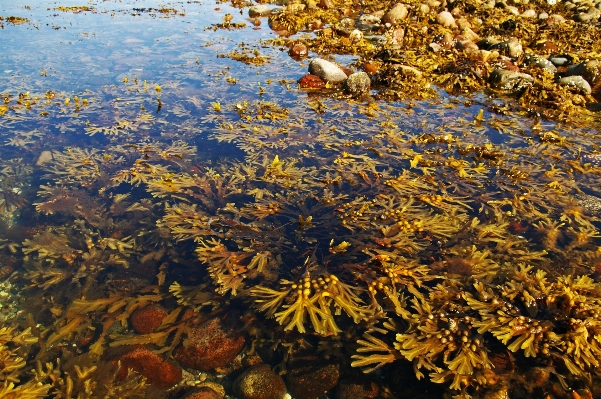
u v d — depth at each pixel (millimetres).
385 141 1393
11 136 1377
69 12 3248
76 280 934
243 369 833
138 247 1005
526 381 735
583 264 927
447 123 1538
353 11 3492
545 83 1779
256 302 879
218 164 1262
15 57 2092
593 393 713
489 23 2951
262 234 985
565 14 3457
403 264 901
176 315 875
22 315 881
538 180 1193
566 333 769
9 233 1035
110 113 1541
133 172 1202
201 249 935
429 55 2160
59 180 1183
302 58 2234
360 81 1779
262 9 3307
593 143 1416
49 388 771
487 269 894
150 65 2047
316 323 811
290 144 1363
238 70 2018
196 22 3043
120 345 838
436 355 781
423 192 1121
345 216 1020
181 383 817
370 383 795
